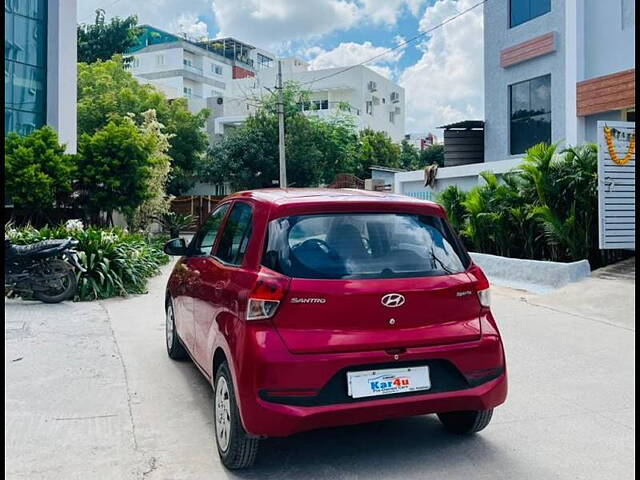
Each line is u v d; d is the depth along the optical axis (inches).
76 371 230.1
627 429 176.2
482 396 147.5
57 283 364.5
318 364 134.7
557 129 625.0
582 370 233.1
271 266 142.3
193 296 196.4
